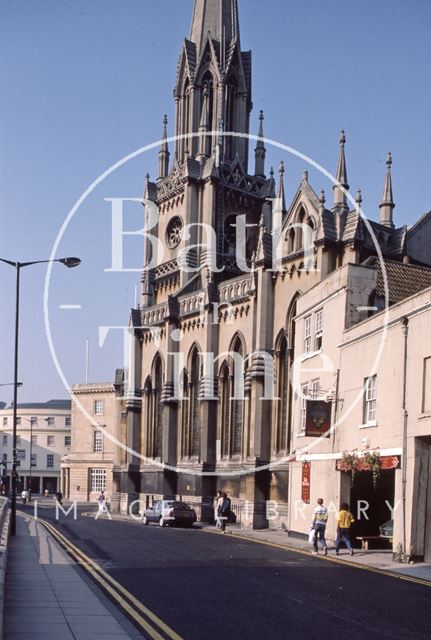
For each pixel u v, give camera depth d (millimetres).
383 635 12750
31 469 119500
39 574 19359
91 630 12539
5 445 125500
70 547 27688
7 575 19094
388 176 53500
